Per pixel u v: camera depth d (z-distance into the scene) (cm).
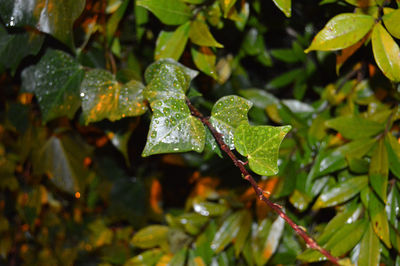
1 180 76
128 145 72
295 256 60
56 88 57
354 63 59
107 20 57
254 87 68
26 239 84
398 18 49
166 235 65
